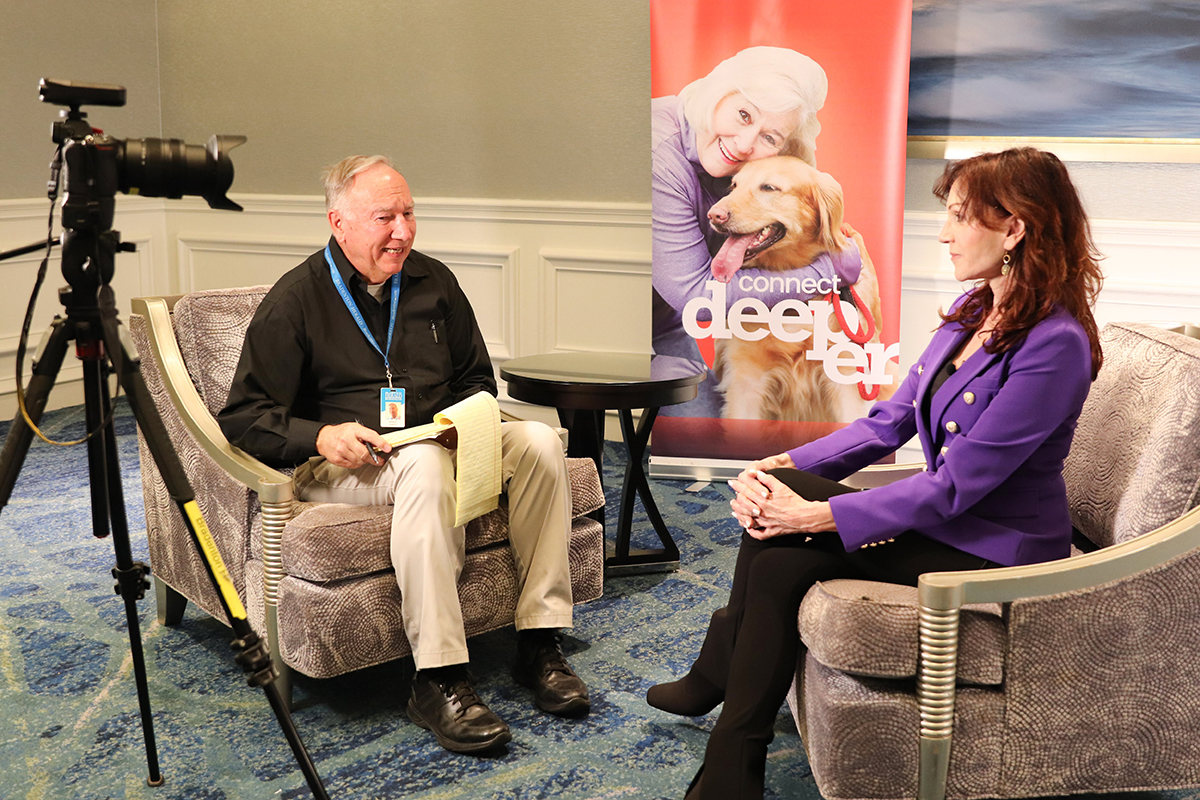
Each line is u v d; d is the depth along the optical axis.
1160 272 3.58
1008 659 1.51
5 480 1.45
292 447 2.13
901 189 3.59
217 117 5.14
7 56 4.58
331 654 1.98
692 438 3.89
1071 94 3.57
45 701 2.18
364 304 2.33
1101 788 1.57
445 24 4.51
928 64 3.69
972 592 1.48
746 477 1.86
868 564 1.72
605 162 4.34
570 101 4.34
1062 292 1.64
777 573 1.69
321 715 2.13
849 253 3.65
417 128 4.67
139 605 2.71
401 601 2.05
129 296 5.24
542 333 4.60
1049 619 1.50
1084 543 1.96
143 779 1.88
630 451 2.92
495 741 1.95
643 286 4.36
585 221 4.40
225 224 5.24
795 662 1.69
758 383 3.80
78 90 1.40
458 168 4.62
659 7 3.65
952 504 1.67
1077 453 1.94
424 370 2.38
